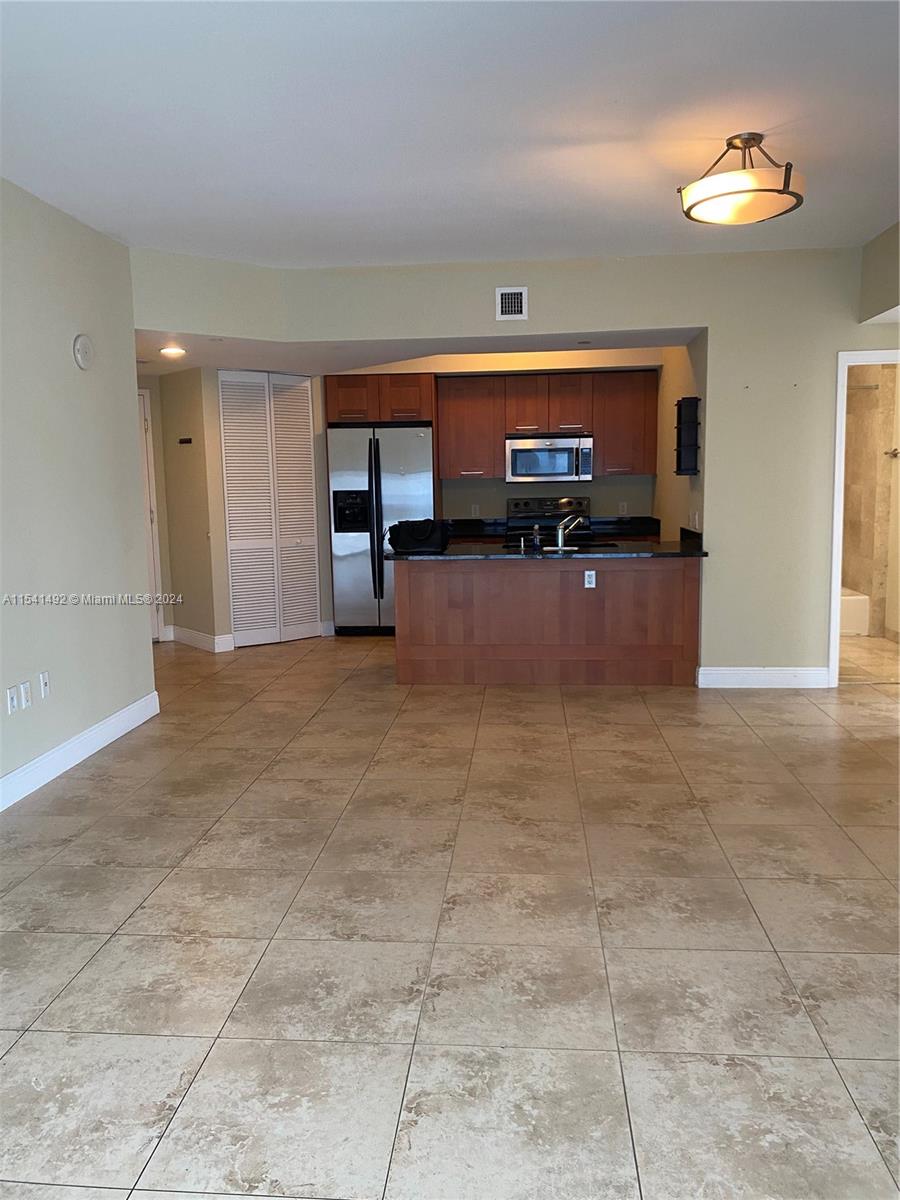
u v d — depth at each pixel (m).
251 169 3.49
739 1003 2.20
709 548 5.26
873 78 2.78
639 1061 1.99
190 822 3.40
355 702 5.19
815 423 5.10
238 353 5.68
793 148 3.37
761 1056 2.00
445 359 7.10
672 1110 1.84
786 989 2.26
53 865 3.04
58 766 3.96
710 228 4.46
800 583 5.25
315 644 7.02
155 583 7.19
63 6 2.27
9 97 2.82
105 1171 1.70
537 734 4.48
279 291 5.19
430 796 3.65
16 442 3.61
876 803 3.51
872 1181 1.65
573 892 2.79
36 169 3.44
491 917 2.64
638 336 5.33
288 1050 2.05
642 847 3.12
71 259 4.07
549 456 7.56
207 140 3.20
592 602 5.46
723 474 5.19
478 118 3.04
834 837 3.18
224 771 4.00
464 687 5.52
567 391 7.52
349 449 7.10
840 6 2.34
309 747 4.34
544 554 5.48
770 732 4.46
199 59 2.58
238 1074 1.97
